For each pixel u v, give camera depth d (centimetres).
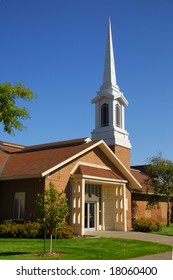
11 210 2470
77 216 2430
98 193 2911
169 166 3609
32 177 2333
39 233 2170
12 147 3388
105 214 2941
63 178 2466
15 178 2422
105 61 4016
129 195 3212
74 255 1402
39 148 3184
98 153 2895
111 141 3594
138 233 2627
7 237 2217
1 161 2845
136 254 1490
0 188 2569
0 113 1587
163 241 2117
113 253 1498
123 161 3638
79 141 2984
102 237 2228
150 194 3828
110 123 3688
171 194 3653
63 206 1423
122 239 2112
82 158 2691
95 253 1482
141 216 3706
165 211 4281
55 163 2419
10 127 1673
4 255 1373
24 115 1664
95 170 2722
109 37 4088
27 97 1688
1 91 1622
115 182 2819
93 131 3769
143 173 4631
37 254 1399
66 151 2706
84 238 2173
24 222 2338
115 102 3778
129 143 3778
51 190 1442
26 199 2402
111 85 3866
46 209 1412
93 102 3897
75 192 2492
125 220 2872
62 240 2034
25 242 1906
